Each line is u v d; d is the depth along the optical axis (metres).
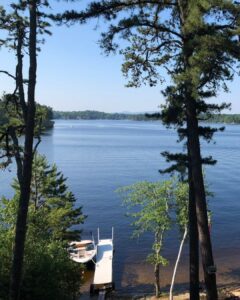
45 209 31.25
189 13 15.92
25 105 14.95
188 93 17.20
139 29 18.50
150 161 118.44
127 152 143.38
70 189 75.25
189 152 18.12
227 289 30.70
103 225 52.16
